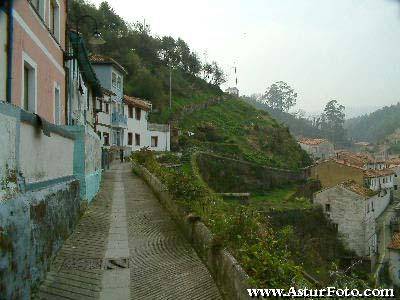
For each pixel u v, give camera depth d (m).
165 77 72.06
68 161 10.74
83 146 12.58
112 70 39.69
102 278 7.47
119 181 21.73
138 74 62.22
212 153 48.44
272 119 80.06
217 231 7.62
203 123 64.69
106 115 39.22
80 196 12.12
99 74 39.12
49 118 12.15
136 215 12.90
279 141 68.75
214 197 11.96
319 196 36.41
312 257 20.50
